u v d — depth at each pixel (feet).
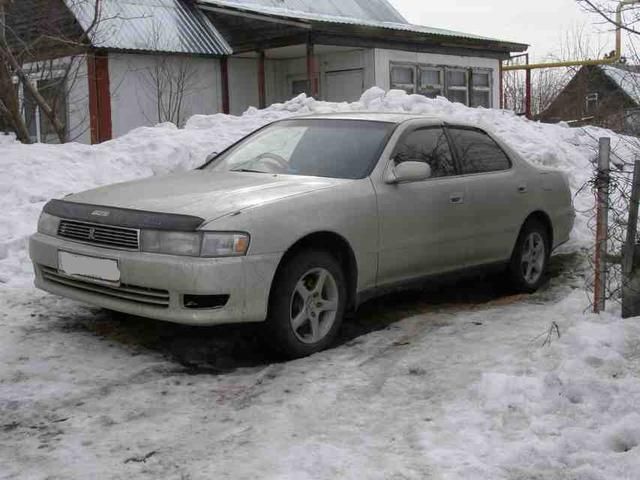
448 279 21.66
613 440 12.66
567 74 89.97
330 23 58.03
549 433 12.99
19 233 25.85
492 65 75.56
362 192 18.80
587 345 16.05
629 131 24.00
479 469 11.79
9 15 53.01
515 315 20.75
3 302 21.01
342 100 65.67
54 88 51.80
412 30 64.28
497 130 41.65
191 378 16.15
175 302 16.16
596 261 18.29
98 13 47.75
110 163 32.68
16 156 31.89
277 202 17.13
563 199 25.72
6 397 14.84
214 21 64.59
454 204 21.21
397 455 12.39
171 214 16.57
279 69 68.74
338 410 14.30
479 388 14.69
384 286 19.62
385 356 17.40
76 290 18.04
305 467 12.00
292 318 17.29
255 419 13.96
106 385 15.62
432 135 21.74
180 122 61.05
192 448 12.80
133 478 11.77
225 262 15.99
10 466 12.16
